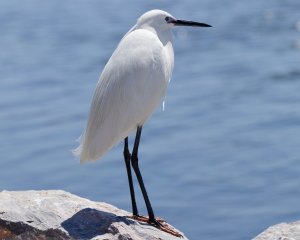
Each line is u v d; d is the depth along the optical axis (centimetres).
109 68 823
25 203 820
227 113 2702
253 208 1766
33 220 786
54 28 5100
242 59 3819
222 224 1675
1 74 3584
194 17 5556
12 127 2520
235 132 2439
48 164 2116
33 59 3997
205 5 6006
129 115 818
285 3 5681
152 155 2178
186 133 2425
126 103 812
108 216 796
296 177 1988
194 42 4409
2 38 4800
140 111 822
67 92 3055
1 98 2980
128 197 1822
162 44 849
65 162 2119
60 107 2770
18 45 4497
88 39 4641
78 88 3139
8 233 782
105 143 817
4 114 2695
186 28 4791
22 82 3331
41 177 2014
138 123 840
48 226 778
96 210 805
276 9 5444
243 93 3031
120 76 812
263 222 1680
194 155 2186
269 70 3491
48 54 4156
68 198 852
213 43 4372
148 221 830
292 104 2819
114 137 820
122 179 1947
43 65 3803
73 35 4788
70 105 2798
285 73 3409
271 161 2130
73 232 773
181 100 2909
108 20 5391
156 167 2069
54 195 854
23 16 5619
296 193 1862
